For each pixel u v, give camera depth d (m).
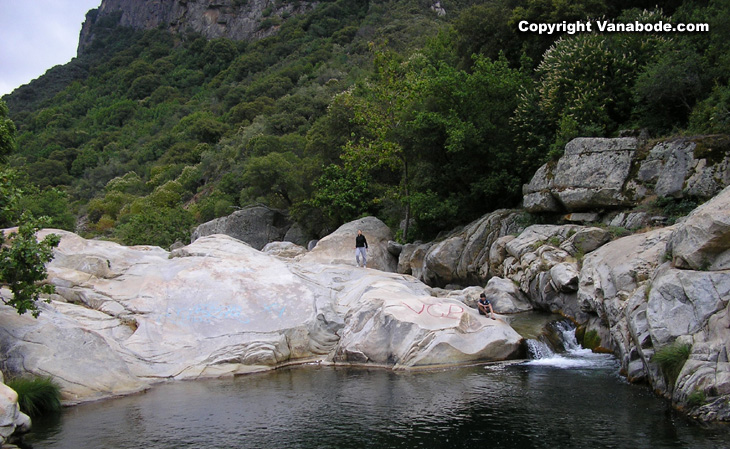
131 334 16.16
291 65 104.44
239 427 10.38
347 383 13.39
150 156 94.75
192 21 156.75
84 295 17.12
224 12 150.38
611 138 20.30
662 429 9.16
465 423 9.97
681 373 10.07
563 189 20.64
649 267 13.57
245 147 66.75
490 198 27.36
